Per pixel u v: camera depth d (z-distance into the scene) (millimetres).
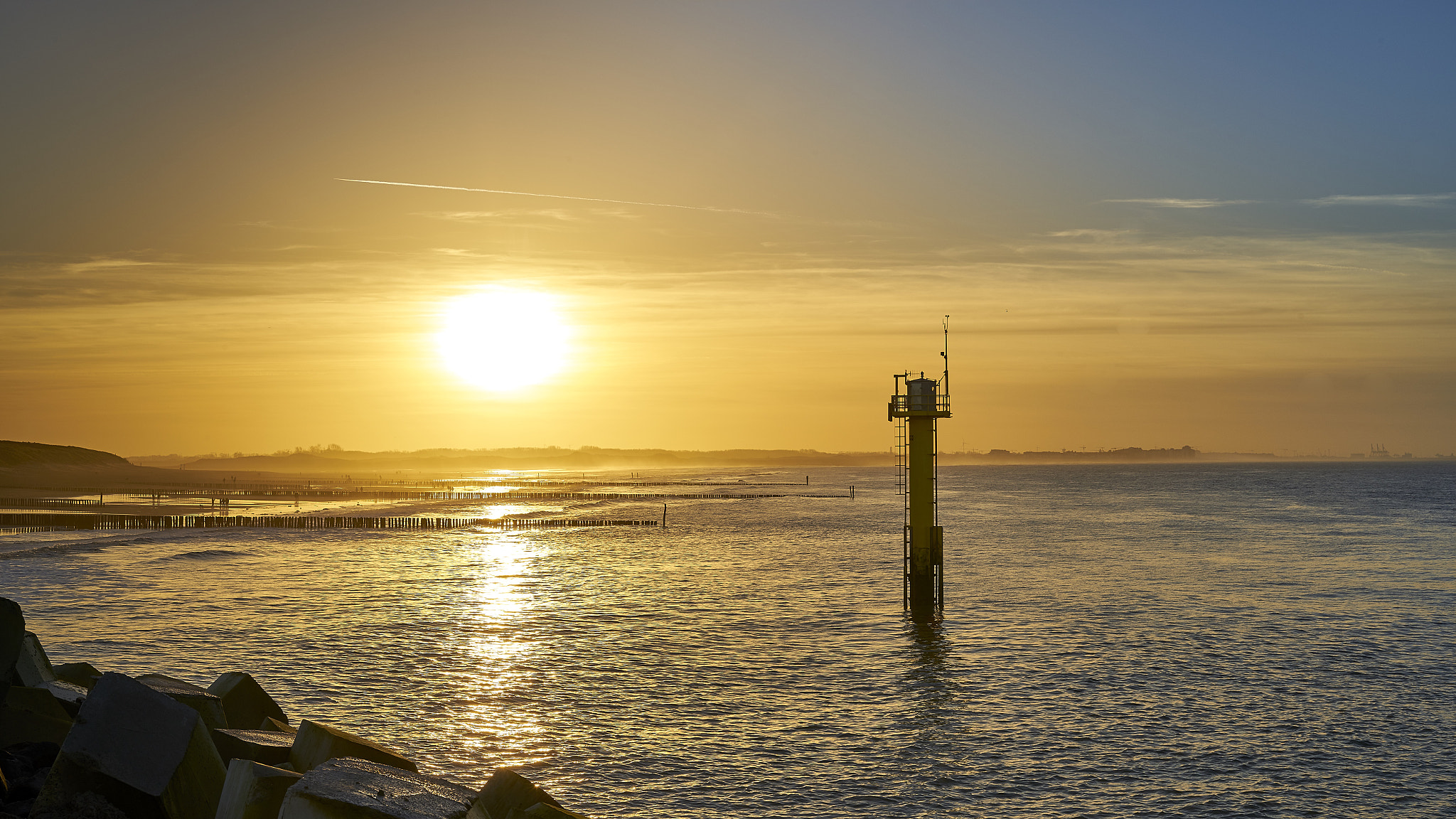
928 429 35562
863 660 29859
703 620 37188
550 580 50438
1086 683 27031
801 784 18922
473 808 9867
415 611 39000
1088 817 17578
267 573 52875
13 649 12367
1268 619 37875
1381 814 17859
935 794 18531
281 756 12055
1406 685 27016
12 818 9906
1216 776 19672
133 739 10164
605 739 21422
